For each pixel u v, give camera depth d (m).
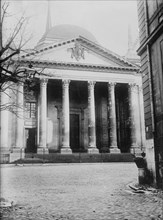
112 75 49.53
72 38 47.94
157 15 13.58
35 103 50.25
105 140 53.91
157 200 10.45
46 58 46.59
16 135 43.25
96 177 21.03
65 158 40.91
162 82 12.88
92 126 47.22
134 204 9.91
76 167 30.84
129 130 53.22
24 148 45.72
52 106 52.66
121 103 56.47
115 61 49.69
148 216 7.92
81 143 54.00
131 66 50.06
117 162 39.31
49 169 28.56
